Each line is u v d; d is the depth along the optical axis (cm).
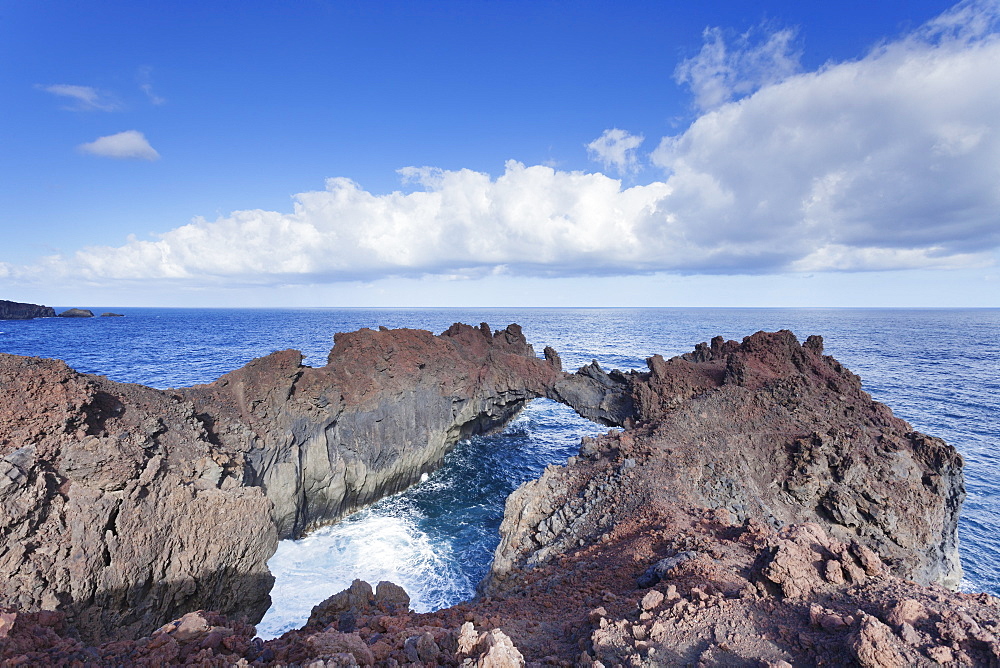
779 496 2720
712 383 3828
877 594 997
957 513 2666
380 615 1312
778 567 1102
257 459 2814
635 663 920
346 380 3572
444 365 4475
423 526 3434
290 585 2709
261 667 865
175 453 2180
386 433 3769
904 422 3105
